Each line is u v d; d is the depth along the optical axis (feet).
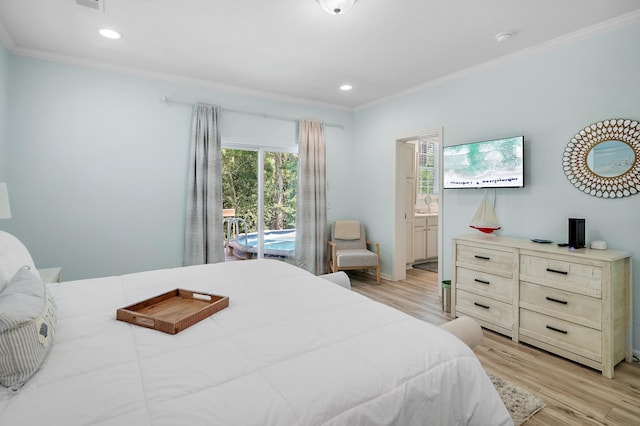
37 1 7.41
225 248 13.93
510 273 8.89
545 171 9.46
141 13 7.89
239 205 14.32
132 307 4.75
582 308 7.47
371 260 14.40
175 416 2.59
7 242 5.50
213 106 12.82
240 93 13.73
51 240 10.48
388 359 3.56
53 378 3.10
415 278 15.61
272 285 6.17
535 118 9.66
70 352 3.60
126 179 11.53
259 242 14.88
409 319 4.63
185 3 7.47
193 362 3.40
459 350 3.99
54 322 3.95
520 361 7.73
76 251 10.84
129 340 3.90
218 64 11.05
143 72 11.58
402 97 14.16
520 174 9.77
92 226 11.05
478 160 10.97
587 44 8.55
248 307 5.00
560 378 7.01
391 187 14.96
